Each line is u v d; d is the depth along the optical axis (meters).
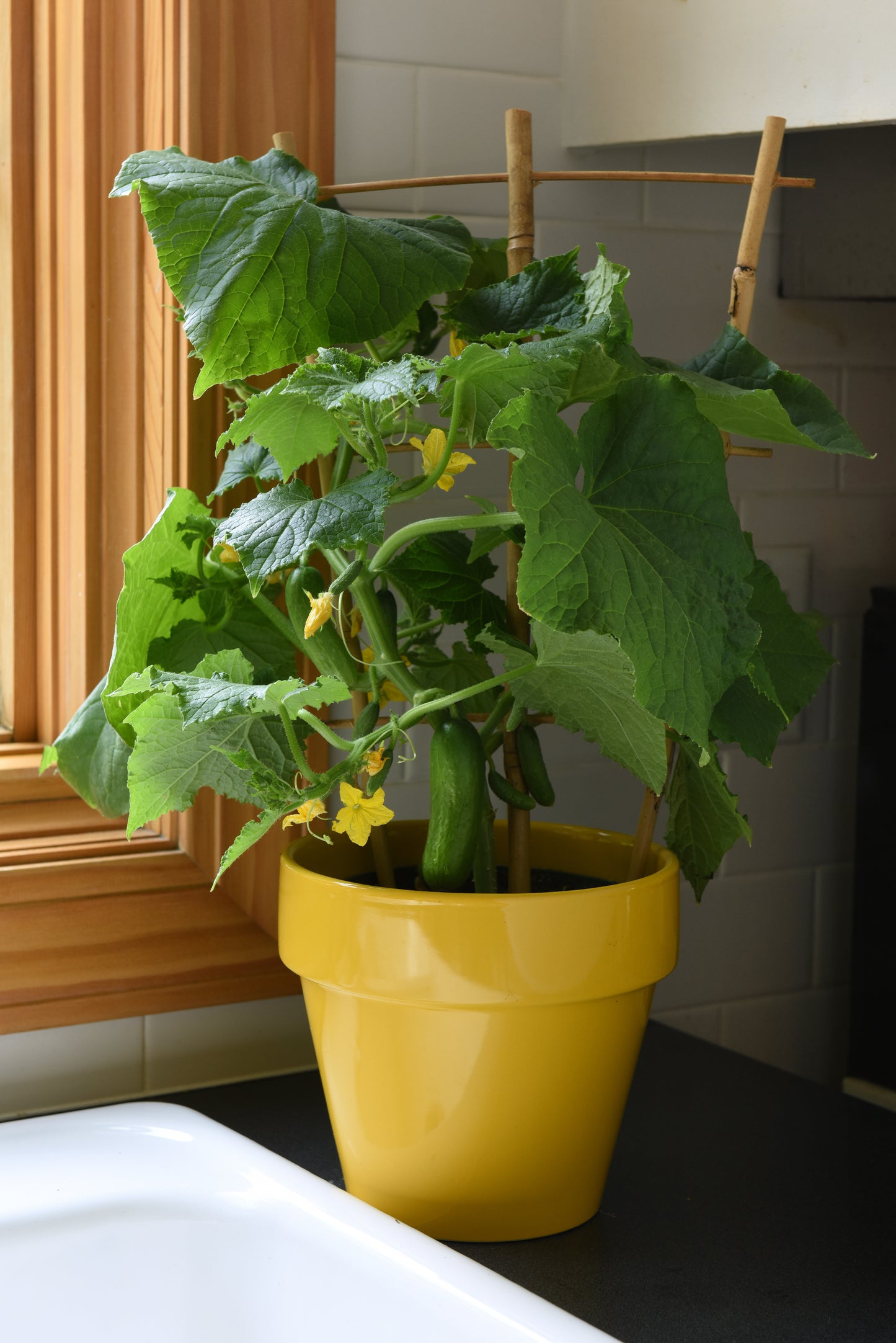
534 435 0.62
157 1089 0.98
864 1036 1.33
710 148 1.19
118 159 0.96
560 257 0.77
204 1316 0.73
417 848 0.91
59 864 0.93
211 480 0.96
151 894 0.96
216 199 0.71
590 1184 0.78
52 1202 0.73
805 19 0.93
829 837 1.36
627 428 0.69
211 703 0.67
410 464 1.07
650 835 0.82
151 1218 0.74
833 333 1.29
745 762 1.30
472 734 0.72
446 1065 0.71
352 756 0.71
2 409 1.05
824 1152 0.92
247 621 0.89
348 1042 0.74
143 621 0.84
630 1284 0.73
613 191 1.15
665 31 1.03
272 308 0.69
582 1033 0.72
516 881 0.81
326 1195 0.71
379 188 0.89
